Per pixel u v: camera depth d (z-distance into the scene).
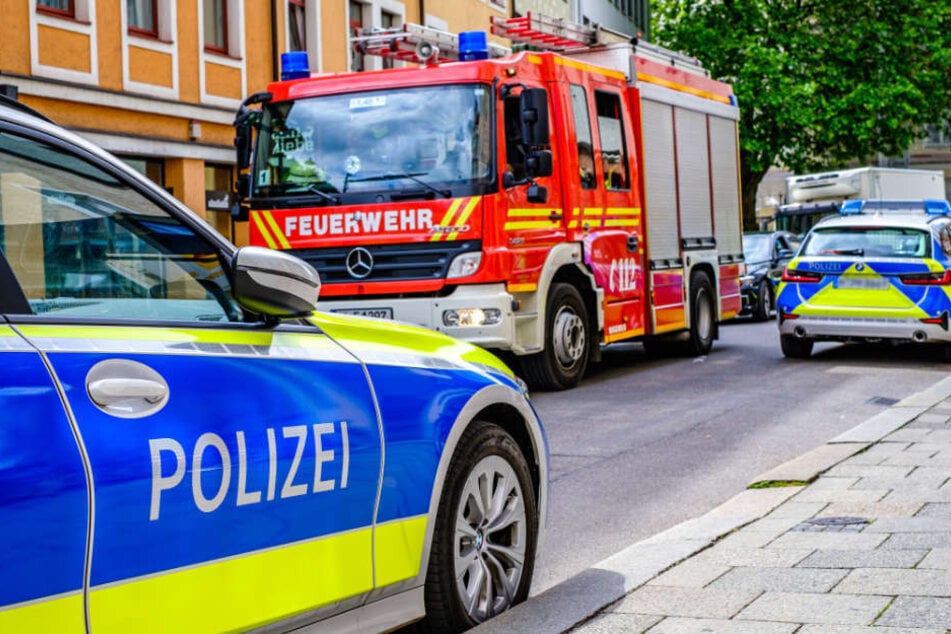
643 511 8.43
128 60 22.14
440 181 13.82
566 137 15.06
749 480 9.42
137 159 22.84
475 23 36.44
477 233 13.72
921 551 6.42
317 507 4.32
